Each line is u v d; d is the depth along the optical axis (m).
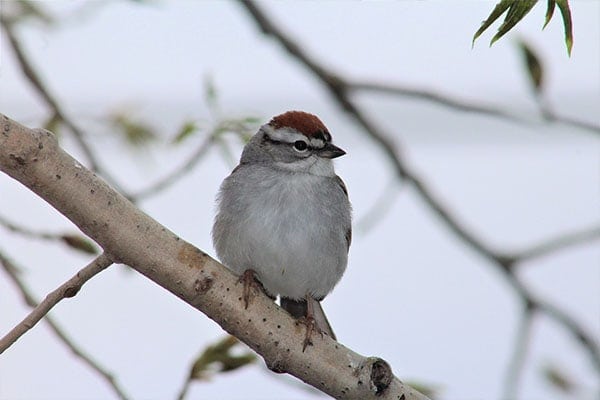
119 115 12.55
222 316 7.71
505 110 11.89
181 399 8.54
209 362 8.57
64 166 6.93
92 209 7.05
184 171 11.12
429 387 10.02
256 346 7.85
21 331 7.11
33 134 6.82
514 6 5.76
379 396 7.97
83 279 7.23
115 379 9.23
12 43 11.65
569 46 5.70
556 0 5.71
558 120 11.15
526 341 11.79
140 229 7.26
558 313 11.84
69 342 9.25
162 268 7.41
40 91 11.80
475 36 5.79
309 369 7.91
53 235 9.63
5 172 6.85
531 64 11.04
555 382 11.66
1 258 9.98
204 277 7.55
